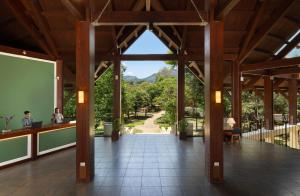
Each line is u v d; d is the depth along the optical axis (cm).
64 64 1077
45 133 753
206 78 555
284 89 1677
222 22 529
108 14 542
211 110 527
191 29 962
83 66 530
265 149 834
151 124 1870
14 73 799
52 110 941
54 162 675
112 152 781
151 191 464
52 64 941
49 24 885
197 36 998
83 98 527
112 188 479
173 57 1085
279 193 454
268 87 1285
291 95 1409
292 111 1405
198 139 1027
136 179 529
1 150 608
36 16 811
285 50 1062
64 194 451
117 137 1029
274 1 817
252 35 940
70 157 734
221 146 520
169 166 626
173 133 1201
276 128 1311
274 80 1466
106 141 978
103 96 1447
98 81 1447
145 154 754
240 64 1099
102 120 1441
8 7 779
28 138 688
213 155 520
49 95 928
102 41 1020
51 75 936
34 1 777
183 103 1088
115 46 1038
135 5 897
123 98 1678
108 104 1439
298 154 759
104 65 1260
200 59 1078
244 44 965
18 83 812
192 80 1644
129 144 916
